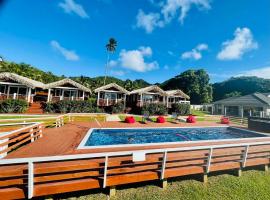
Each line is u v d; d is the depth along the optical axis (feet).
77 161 19.33
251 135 48.32
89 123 51.01
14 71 148.97
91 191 17.80
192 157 21.40
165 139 43.98
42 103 85.87
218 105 141.49
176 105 111.45
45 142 27.71
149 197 17.75
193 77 214.90
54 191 15.35
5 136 19.84
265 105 104.06
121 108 102.27
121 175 17.74
